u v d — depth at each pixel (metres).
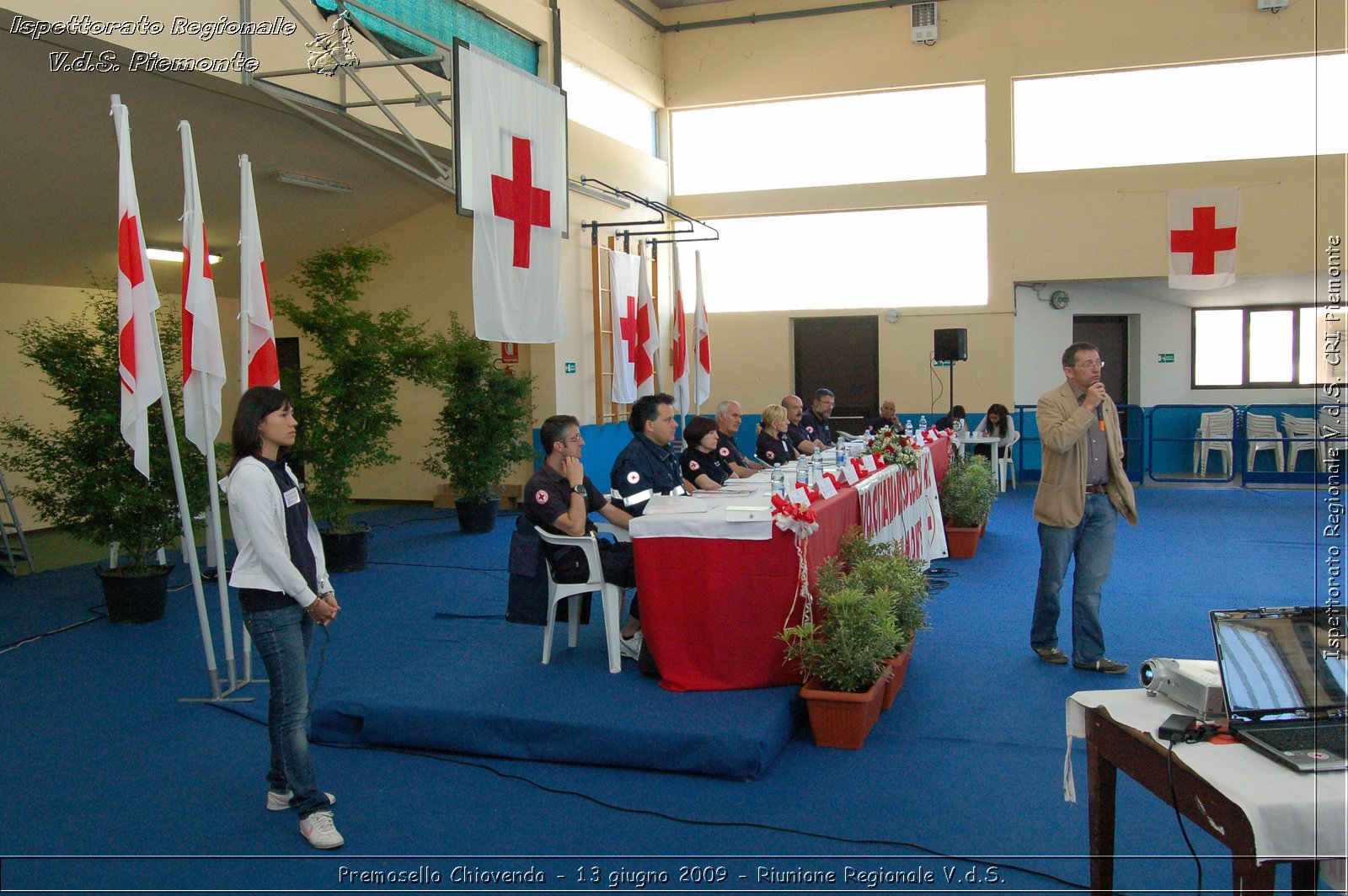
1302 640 2.25
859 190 12.88
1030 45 12.21
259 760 3.89
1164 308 13.39
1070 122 12.38
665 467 5.18
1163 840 3.01
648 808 3.32
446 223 11.01
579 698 3.96
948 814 3.23
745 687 4.05
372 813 3.35
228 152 7.75
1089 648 4.77
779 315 13.34
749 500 4.50
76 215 7.82
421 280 11.16
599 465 11.47
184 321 4.57
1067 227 12.32
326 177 9.02
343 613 6.36
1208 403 13.43
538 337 7.61
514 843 3.10
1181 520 9.73
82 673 5.14
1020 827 3.13
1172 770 2.07
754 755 3.49
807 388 13.62
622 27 12.23
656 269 12.95
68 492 5.98
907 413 13.05
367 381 7.71
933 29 12.35
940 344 11.64
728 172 13.52
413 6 8.26
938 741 3.88
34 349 6.06
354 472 8.05
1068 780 2.54
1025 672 4.79
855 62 12.77
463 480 9.54
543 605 4.47
